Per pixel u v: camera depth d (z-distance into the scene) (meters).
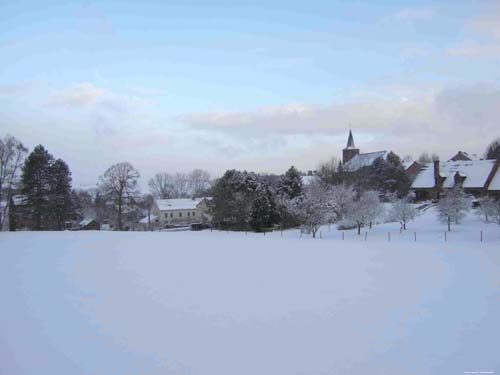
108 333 14.62
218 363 12.05
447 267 25.02
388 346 13.08
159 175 164.88
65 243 40.62
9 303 18.47
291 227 64.06
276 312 16.61
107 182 76.00
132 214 89.81
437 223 53.62
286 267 26.08
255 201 63.28
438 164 77.19
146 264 27.83
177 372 11.53
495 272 23.31
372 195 57.72
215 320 15.79
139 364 12.08
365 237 46.03
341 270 24.80
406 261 27.45
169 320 15.88
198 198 127.06
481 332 14.09
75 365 12.09
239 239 45.41
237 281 22.23
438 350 12.72
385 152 97.25
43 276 24.03
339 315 16.09
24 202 67.62
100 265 27.52
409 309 16.69
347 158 138.50
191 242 41.72
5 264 28.06
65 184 71.12
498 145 118.44
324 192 57.28
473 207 63.66
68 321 15.95
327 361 12.06
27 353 12.98
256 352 12.79
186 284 21.70
